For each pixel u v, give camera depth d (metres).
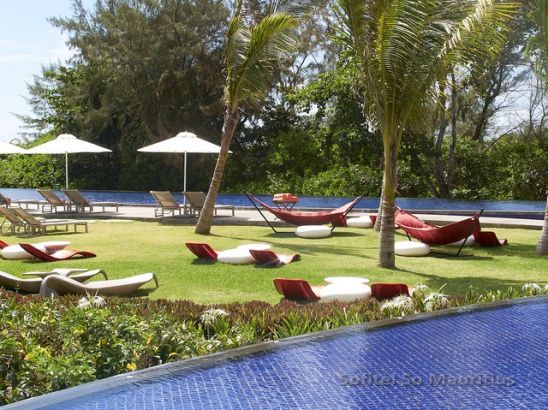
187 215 18.56
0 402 3.28
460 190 31.53
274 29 13.59
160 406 2.00
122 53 36.00
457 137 33.69
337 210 16.20
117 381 2.21
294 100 34.19
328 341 2.77
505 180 31.34
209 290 8.45
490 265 10.79
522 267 10.60
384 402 2.10
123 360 4.01
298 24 13.98
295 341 2.74
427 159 31.11
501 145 32.94
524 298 3.70
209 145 19.81
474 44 9.73
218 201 28.88
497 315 3.31
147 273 9.22
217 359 2.48
